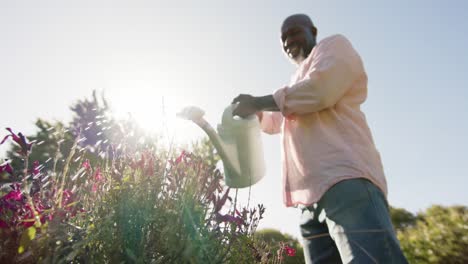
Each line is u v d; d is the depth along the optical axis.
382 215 1.14
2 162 0.99
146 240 1.06
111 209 1.07
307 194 1.31
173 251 1.05
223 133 1.55
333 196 1.20
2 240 0.84
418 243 5.20
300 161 1.37
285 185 1.48
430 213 5.80
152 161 1.15
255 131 1.56
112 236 1.05
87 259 0.97
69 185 1.13
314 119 1.38
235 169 1.54
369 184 1.20
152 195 1.13
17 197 0.96
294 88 1.35
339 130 1.33
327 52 1.38
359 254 1.08
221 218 1.20
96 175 1.17
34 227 0.87
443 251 4.80
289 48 1.75
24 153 0.95
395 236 1.13
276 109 1.43
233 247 1.36
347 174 1.20
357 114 1.39
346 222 1.14
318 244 1.43
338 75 1.31
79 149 1.16
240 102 1.49
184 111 1.45
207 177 1.26
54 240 0.92
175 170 1.22
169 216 1.12
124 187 1.09
